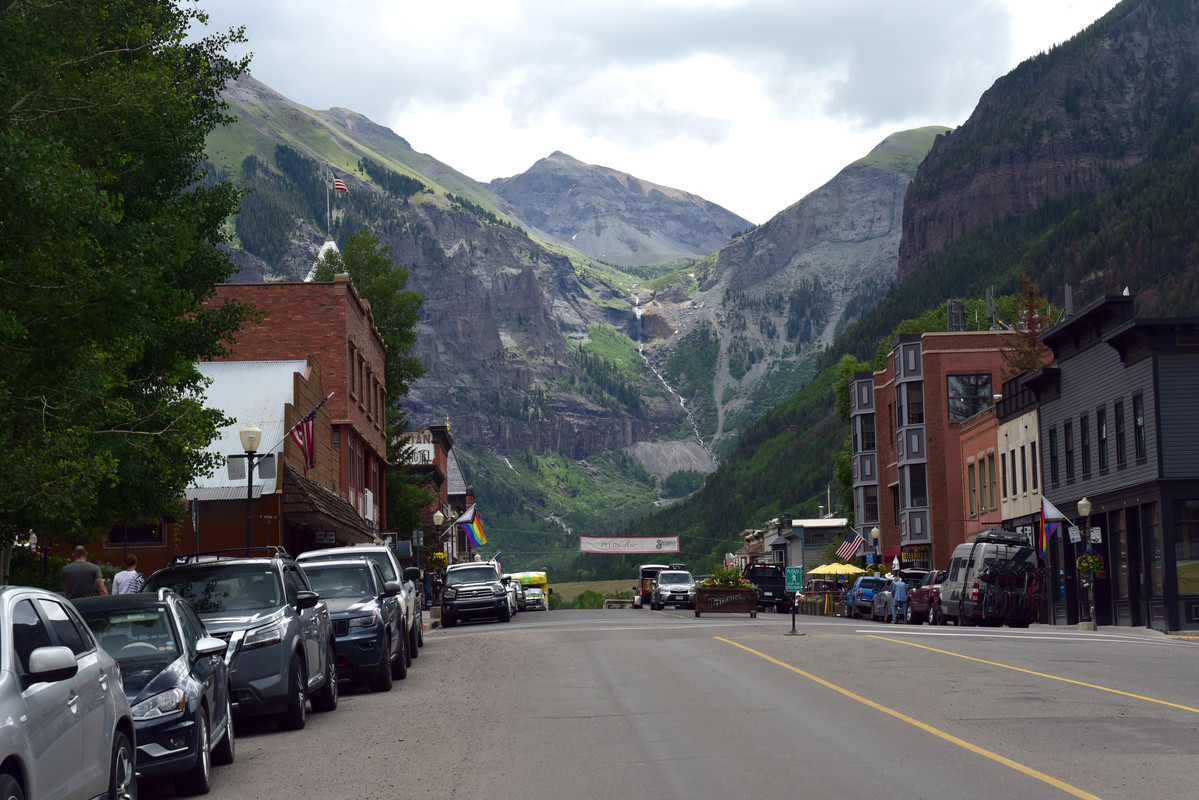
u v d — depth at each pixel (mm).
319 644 16391
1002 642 26625
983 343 63219
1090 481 42125
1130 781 9688
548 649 26688
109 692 8922
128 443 16812
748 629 33312
